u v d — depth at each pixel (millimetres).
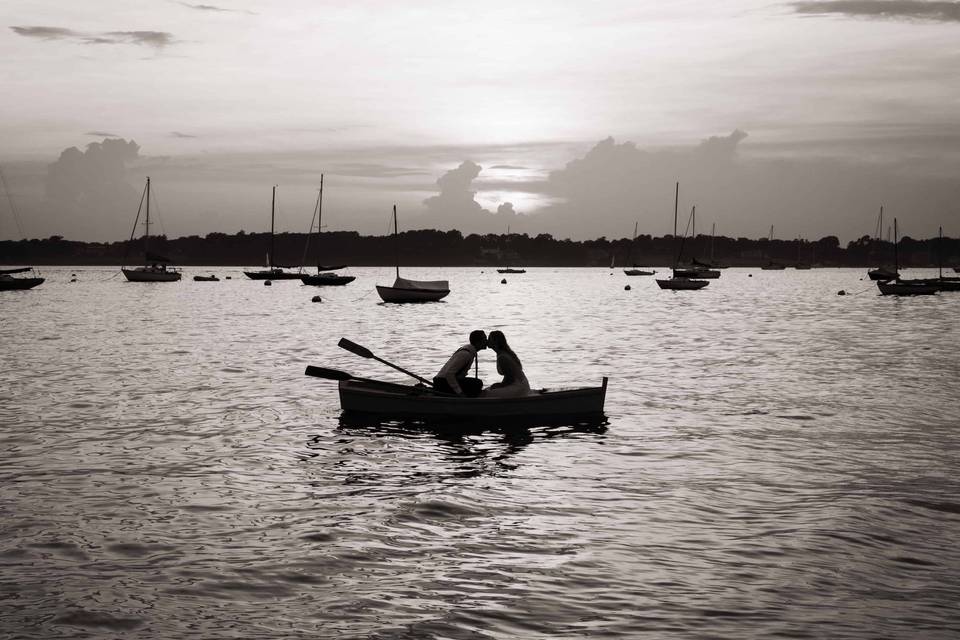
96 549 8383
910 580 7570
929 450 13367
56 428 14898
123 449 13227
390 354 28938
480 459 12734
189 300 77875
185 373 23016
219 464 12266
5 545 8477
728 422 15883
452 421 15844
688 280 110062
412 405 16000
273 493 10656
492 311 61156
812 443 13953
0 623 6578
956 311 61875
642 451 13344
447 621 6641
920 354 29438
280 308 64125
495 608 6914
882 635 6395
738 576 7664
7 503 10055
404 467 12188
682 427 15383
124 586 7387
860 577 7637
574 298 87812
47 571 7742
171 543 8594
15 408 16984
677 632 6445
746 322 48500
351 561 8055
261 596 7168
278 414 16484
